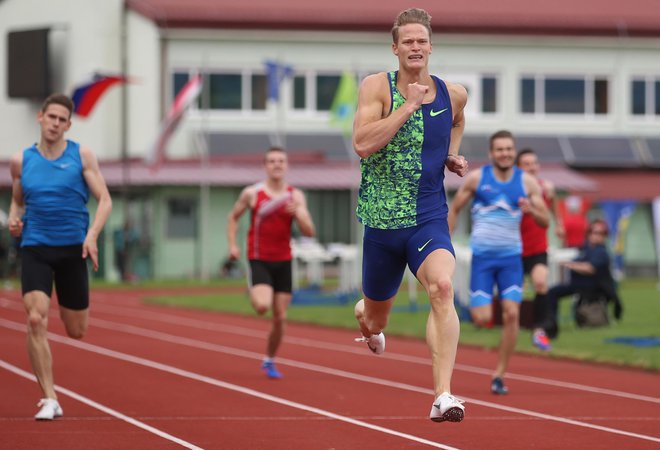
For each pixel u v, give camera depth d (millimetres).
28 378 25297
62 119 19328
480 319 24328
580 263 39250
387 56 94312
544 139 95125
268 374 26156
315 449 16688
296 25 93062
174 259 83062
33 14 91688
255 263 25875
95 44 89812
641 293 60656
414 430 18516
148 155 76250
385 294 15383
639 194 91688
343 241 87688
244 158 87562
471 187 24562
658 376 26734
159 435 17906
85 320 20062
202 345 34219
